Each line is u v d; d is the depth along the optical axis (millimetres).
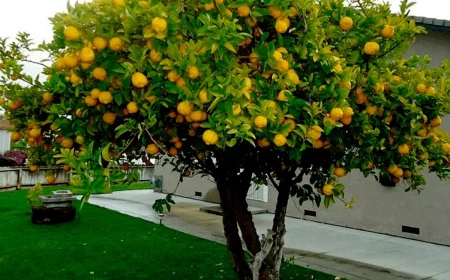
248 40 2574
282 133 2342
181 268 6457
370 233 9617
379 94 2764
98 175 2055
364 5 3186
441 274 6617
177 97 2500
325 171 3525
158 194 16016
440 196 8656
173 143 2957
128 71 2229
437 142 3711
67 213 9766
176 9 2256
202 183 14602
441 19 8109
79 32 2182
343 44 3020
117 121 2854
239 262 4062
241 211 3816
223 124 2244
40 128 3320
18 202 13211
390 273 6641
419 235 8969
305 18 2520
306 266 6930
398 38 3059
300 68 2650
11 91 3316
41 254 7094
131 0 2201
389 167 3225
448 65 3457
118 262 6746
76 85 2576
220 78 2172
